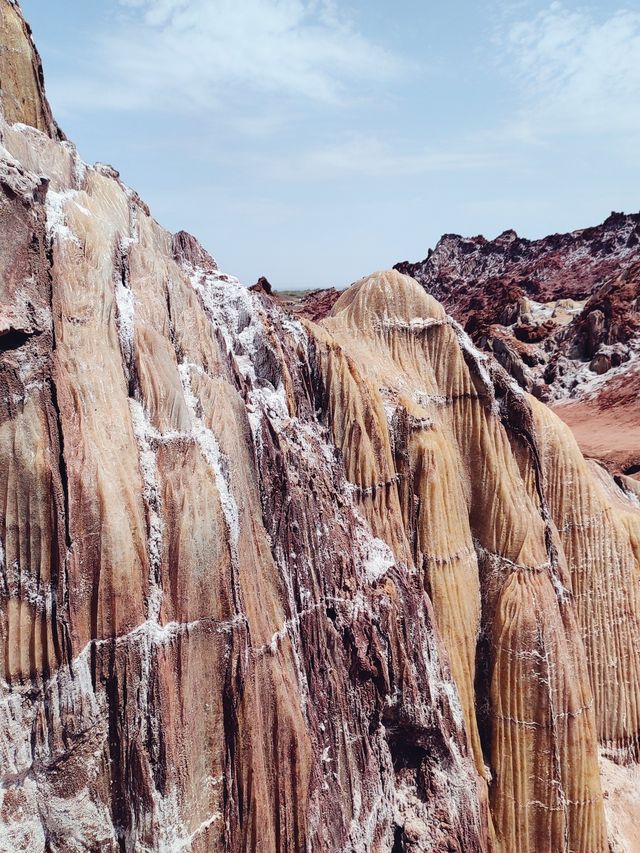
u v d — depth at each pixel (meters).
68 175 12.63
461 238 138.12
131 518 10.62
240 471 12.82
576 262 107.69
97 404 10.77
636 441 49.03
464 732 15.84
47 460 9.97
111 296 11.59
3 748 9.74
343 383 16.88
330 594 14.58
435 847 14.38
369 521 16.42
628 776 19.31
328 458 16.20
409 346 19.48
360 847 13.31
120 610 10.28
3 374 9.77
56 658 10.01
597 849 16.55
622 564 20.47
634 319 66.25
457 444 18.80
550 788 16.22
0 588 9.91
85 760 10.14
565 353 69.00
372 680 14.72
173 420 11.70
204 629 11.29
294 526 14.07
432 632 16.06
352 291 21.31
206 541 11.39
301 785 12.09
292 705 12.32
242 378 14.41
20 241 9.94
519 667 16.69
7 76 12.35
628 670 20.08
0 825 9.63
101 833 10.18
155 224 15.09
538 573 17.75
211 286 15.55
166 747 10.36
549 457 20.20
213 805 11.20
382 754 14.78
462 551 17.61
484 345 73.19
